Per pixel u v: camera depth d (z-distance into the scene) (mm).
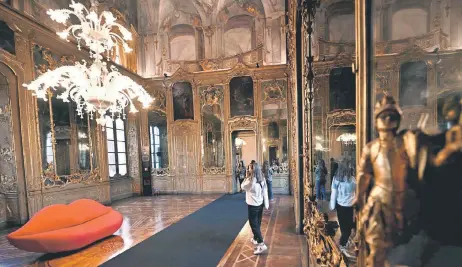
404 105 858
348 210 1432
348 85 1512
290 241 5195
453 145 712
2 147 7105
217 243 5309
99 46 6238
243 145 12273
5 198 7125
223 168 11547
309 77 2770
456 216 731
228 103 11469
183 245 5277
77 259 4773
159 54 12289
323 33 2025
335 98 1711
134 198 11250
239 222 6805
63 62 8445
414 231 867
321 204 2217
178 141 11938
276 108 10953
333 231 1751
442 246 783
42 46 7727
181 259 4594
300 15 3793
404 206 890
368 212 1049
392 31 891
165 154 12102
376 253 1005
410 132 846
